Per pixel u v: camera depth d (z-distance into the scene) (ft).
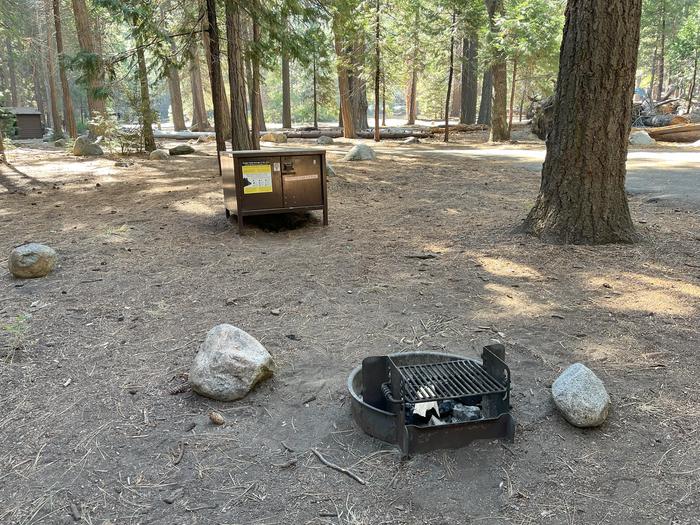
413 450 8.52
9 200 34.09
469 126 108.47
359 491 7.79
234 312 14.93
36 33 121.60
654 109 94.12
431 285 16.79
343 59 91.76
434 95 172.76
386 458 8.50
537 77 96.32
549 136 21.06
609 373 10.94
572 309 14.42
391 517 7.26
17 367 11.66
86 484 8.03
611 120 19.44
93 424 9.58
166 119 304.30
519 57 79.97
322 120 223.10
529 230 21.77
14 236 24.39
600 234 20.11
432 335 13.12
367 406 9.06
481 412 9.66
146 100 63.82
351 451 8.73
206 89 162.50
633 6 18.47
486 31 79.15
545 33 76.89
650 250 19.16
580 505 7.39
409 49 85.61
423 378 9.61
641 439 8.80
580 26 18.93
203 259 20.31
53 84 111.24
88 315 14.78
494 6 79.61
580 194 20.24
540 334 12.97
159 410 10.03
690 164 44.62
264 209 24.00
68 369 11.66
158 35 40.78
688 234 21.15
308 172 24.50
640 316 13.71
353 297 15.93
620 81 19.15
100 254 21.01
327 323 14.06
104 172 47.29
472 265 18.63
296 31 46.29
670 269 17.19
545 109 84.79
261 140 92.07
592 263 18.04
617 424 9.21
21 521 7.29
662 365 11.17
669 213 25.31
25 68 187.01
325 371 11.45
